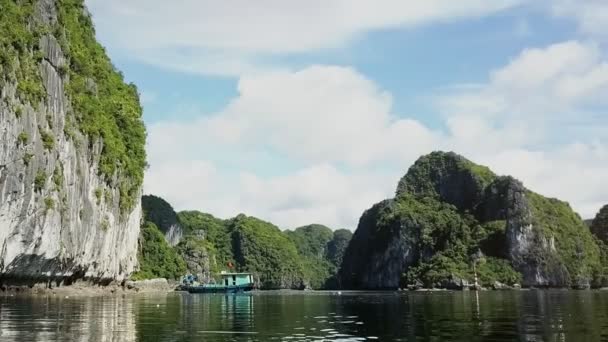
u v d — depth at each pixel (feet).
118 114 298.15
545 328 92.94
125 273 304.91
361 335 85.97
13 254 177.06
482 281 495.41
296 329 94.99
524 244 520.01
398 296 290.76
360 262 645.10
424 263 557.33
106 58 311.06
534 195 591.37
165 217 513.86
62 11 225.35
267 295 312.09
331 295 315.37
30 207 180.14
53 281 215.10
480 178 605.73
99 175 250.16
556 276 516.73
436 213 598.75
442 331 90.48
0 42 165.89
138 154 314.14
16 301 156.56
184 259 502.38
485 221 565.94
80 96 233.14
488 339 79.20
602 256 587.27
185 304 179.11
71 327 91.50
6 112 164.14
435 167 651.66
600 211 648.79
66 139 210.59
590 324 99.14
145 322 104.99
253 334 86.99
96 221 245.45
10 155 167.22
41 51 192.13
